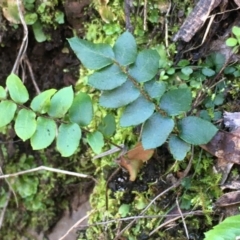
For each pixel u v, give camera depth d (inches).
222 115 8.3
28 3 10.1
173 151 7.6
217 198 8.2
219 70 8.5
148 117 7.3
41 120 7.6
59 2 10.1
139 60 7.4
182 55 8.9
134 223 8.8
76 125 7.6
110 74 7.3
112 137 9.0
